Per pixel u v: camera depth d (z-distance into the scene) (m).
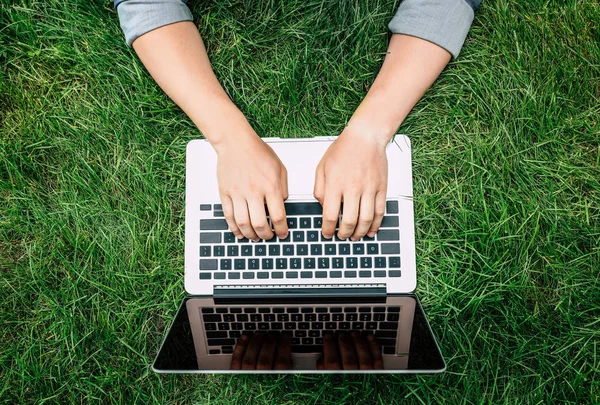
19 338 1.11
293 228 0.99
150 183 1.11
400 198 0.99
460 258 1.09
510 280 1.08
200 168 1.01
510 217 1.07
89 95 1.15
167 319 1.10
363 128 0.96
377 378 1.06
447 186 1.09
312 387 1.07
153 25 0.94
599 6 1.10
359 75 1.12
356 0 1.10
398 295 0.97
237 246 0.99
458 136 1.10
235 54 1.13
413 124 1.11
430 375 1.05
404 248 0.98
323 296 0.98
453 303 1.08
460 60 1.11
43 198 1.14
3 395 1.09
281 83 1.12
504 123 1.10
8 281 1.12
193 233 1.00
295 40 1.13
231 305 0.98
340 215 0.98
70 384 1.09
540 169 1.09
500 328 1.07
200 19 1.13
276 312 0.97
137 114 1.13
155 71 0.97
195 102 0.96
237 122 0.97
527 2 1.11
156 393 1.08
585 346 1.05
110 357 1.10
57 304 1.10
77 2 1.13
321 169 0.97
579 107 1.11
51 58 1.15
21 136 1.15
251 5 1.13
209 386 1.07
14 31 1.15
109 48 1.14
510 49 1.11
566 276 1.07
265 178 0.94
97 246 1.12
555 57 1.11
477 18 1.11
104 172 1.13
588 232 1.08
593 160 1.10
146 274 1.10
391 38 1.05
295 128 1.12
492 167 1.09
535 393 1.04
